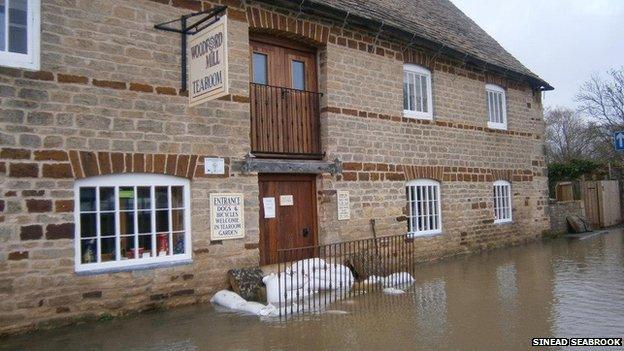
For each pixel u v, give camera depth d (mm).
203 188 8391
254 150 9484
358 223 10859
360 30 11188
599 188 20312
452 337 6121
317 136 10516
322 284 8734
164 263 7898
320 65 10641
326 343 5980
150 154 7832
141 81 7820
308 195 10445
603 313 7035
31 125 6812
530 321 6734
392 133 11797
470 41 15336
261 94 9703
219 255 8500
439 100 13180
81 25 7305
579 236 17344
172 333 6531
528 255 13125
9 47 6785
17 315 6582
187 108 8273
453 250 13305
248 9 9211
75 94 7195
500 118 15641
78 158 7152
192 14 7996
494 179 14891
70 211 7059
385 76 11727
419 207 12680
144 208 7879
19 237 6645
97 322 7133
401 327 6594
